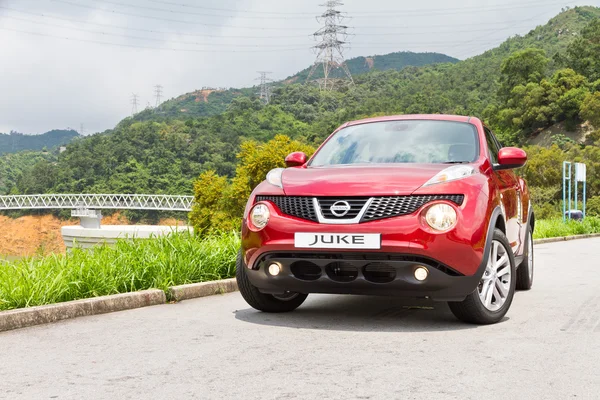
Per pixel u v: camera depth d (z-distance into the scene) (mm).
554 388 3303
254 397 3145
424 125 5945
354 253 4656
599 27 146250
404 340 4465
